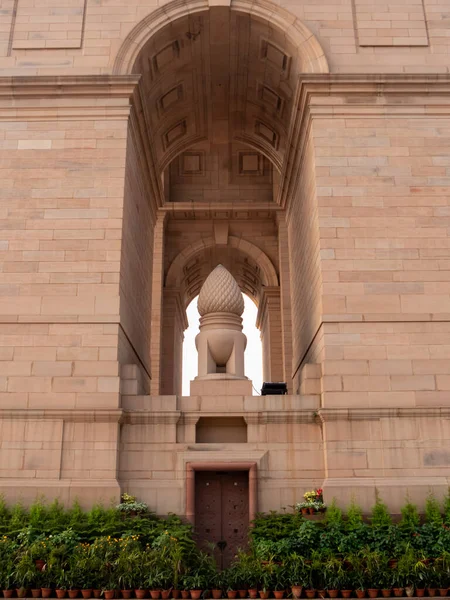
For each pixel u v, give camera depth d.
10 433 16.62
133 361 20.97
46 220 18.62
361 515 15.62
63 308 17.84
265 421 17.25
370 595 13.27
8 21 20.67
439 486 16.06
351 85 19.69
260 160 35.44
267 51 22.09
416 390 17.09
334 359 17.36
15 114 19.61
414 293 18.00
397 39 20.55
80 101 19.70
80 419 16.72
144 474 16.78
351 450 16.50
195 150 35.34
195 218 35.16
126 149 19.41
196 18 20.86
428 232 18.56
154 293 32.69
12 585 13.45
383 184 18.98
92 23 20.66
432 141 19.41
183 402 17.55
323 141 19.38
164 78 22.84
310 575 13.53
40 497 15.95
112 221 18.61
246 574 13.62
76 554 13.77
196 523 16.78
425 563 13.79
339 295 17.94
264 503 16.56
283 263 32.41
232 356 18.86
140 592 13.16
